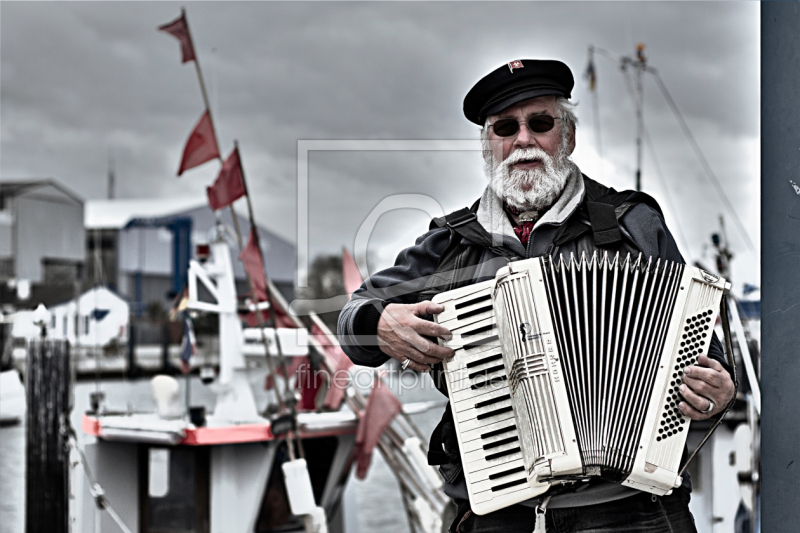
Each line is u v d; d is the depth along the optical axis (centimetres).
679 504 211
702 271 206
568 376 200
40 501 461
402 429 449
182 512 472
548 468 195
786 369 236
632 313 203
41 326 482
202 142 477
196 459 469
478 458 205
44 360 473
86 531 467
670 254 220
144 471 480
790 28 234
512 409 205
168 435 459
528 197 219
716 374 197
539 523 207
